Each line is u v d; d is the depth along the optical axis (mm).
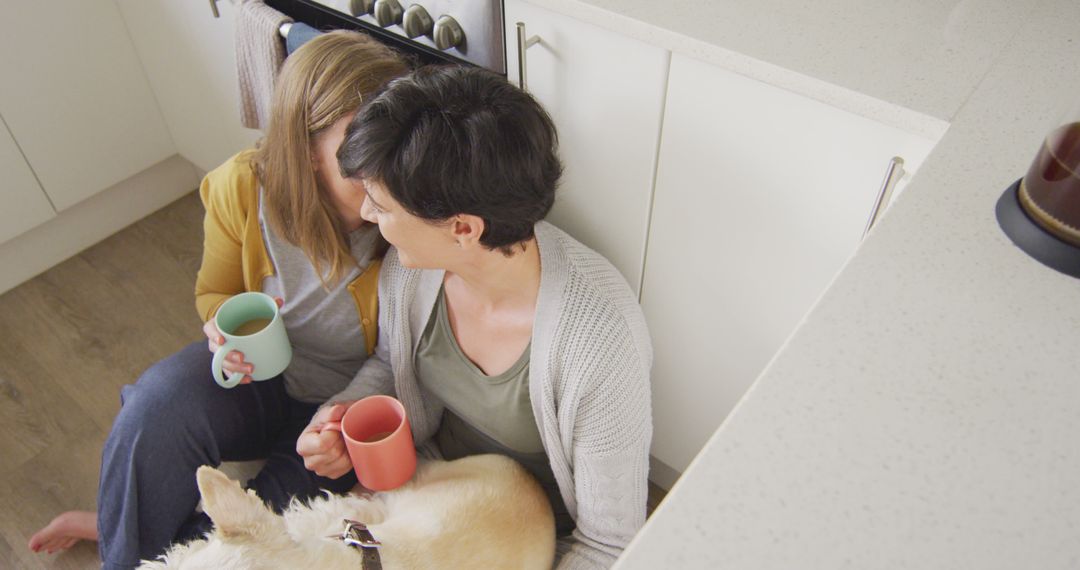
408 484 1163
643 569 541
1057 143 697
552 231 1072
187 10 1679
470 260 970
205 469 849
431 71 883
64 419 1765
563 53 1078
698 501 573
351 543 926
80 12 1845
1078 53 926
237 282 1318
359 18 1246
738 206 1061
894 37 948
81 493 1643
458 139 823
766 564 540
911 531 554
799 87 894
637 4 999
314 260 1151
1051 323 672
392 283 1139
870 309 688
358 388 1242
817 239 1022
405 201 857
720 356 1254
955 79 885
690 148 1049
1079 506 566
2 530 1588
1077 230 692
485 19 1085
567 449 1086
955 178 791
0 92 1795
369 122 843
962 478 581
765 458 594
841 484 579
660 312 1277
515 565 1044
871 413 618
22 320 1963
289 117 1048
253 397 1262
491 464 1168
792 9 992
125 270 2080
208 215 1222
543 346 1018
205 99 1896
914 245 736
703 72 966
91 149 2020
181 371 1213
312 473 1249
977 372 641
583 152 1170
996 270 713
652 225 1172
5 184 1897
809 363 652
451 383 1166
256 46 1347
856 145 915
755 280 1120
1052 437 603
